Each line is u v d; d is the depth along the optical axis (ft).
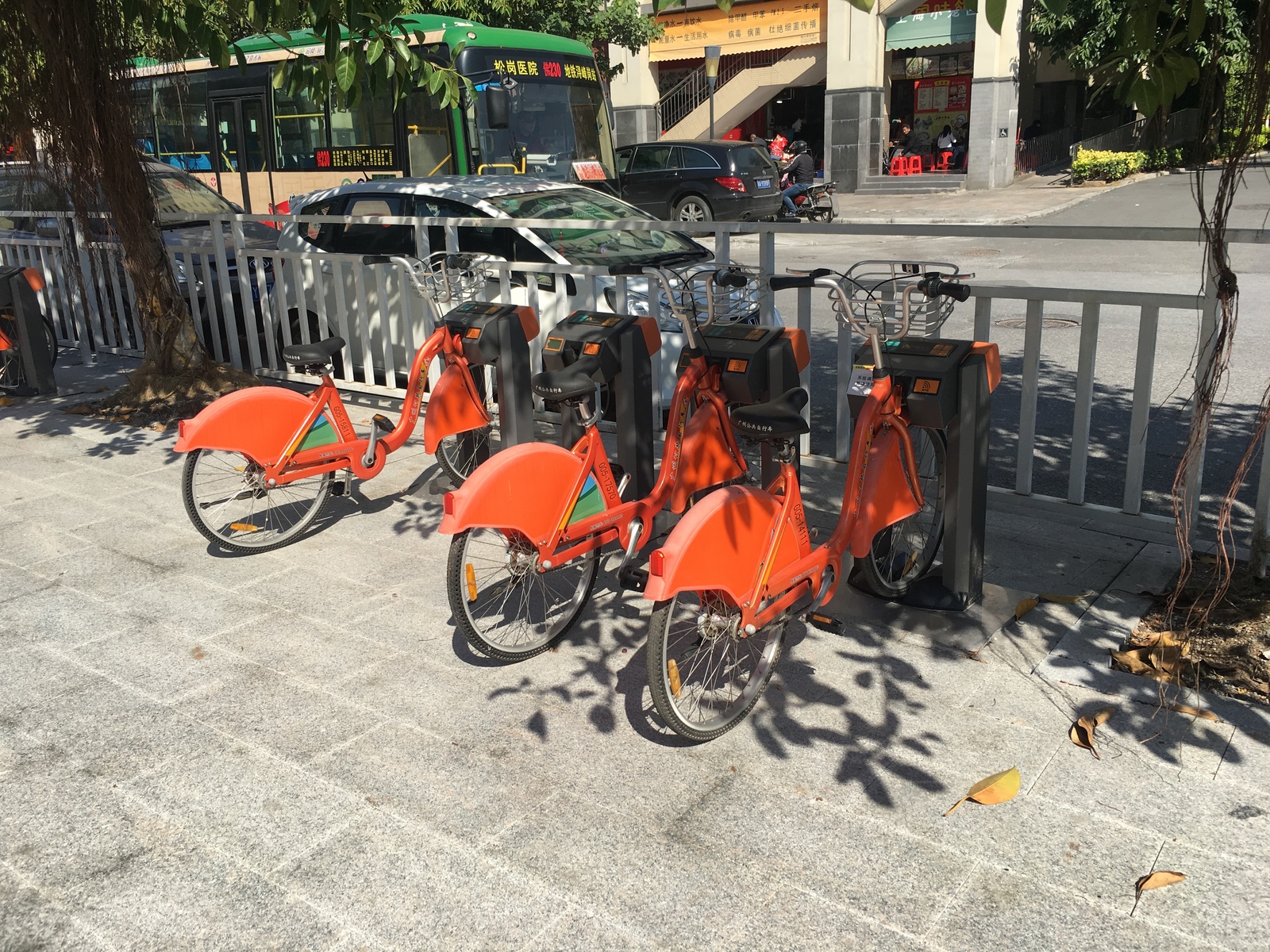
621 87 98.78
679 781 10.65
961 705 11.77
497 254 25.07
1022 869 9.24
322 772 10.91
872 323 12.71
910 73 102.47
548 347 15.25
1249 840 9.47
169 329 24.99
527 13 60.08
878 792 10.36
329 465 16.65
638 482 15.69
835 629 12.53
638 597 14.82
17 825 10.18
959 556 13.69
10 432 23.32
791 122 112.16
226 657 13.29
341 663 13.11
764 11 91.35
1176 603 13.51
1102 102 106.22
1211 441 21.33
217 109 50.24
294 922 8.89
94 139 23.36
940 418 12.60
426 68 18.13
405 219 22.56
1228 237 13.51
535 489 12.48
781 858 9.48
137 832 10.04
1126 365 27.35
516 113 42.45
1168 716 11.32
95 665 13.15
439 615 14.37
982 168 85.05
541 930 8.73
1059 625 13.34
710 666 12.74
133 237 24.30
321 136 46.34
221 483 17.15
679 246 26.05
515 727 11.67
